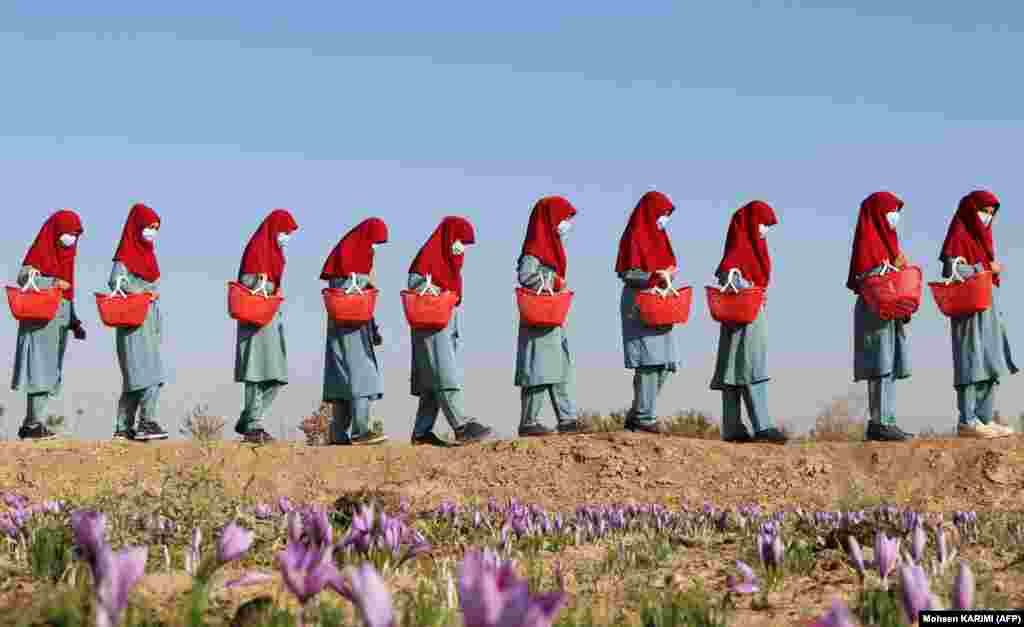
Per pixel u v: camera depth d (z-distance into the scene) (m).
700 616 6.64
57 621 5.50
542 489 19.50
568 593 8.34
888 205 21.50
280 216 22.84
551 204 22.17
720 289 21.80
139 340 22.30
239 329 22.52
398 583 7.45
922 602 3.75
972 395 21.86
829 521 13.72
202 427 21.67
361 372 22.39
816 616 7.12
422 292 21.86
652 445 20.84
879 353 21.47
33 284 22.16
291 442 21.67
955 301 21.52
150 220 22.41
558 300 21.83
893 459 20.14
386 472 20.19
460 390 22.28
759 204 22.19
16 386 22.11
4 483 18.50
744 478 19.84
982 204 21.67
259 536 11.05
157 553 9.87
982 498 18.59
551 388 22.34
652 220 22.03
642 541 12.28
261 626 5.57
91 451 20.02
